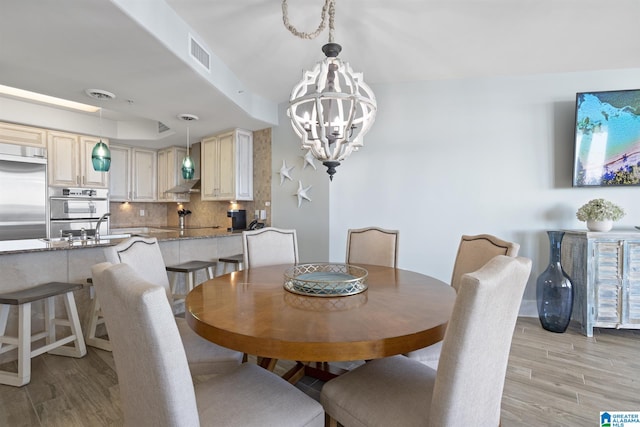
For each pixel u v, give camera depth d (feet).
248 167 14.42
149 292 2.66
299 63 9.84
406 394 3.86
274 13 7.33
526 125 10.90
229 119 12.54
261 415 3.49
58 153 14.40
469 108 11.29
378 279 6.29
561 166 10.68
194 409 2.95
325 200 12.75
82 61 7.55
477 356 3.06
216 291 5.35
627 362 7.79
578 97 10.19
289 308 4.43
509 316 3.34
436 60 9.93
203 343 5.28
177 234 12.41
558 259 9.78
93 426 5.40
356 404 3.81
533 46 9.07
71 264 8.46
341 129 6.17
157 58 7.41
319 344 3.34
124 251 5.72
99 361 7.63
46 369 7.25
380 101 11.99
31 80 8.63
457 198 11.42
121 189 17.16
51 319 7.99
